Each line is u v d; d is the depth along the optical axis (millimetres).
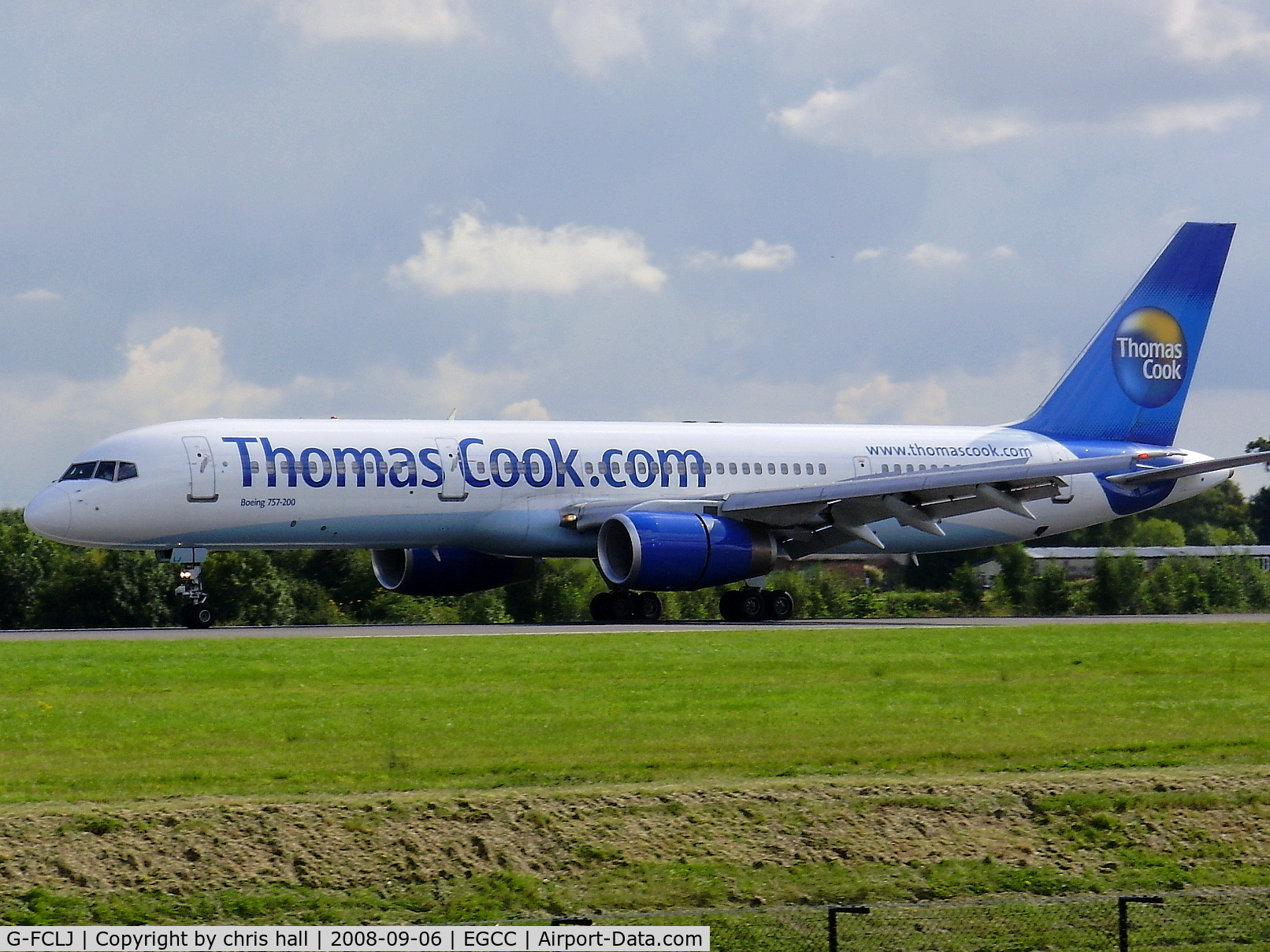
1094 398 171375
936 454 162750
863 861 60562
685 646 105312
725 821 61375
